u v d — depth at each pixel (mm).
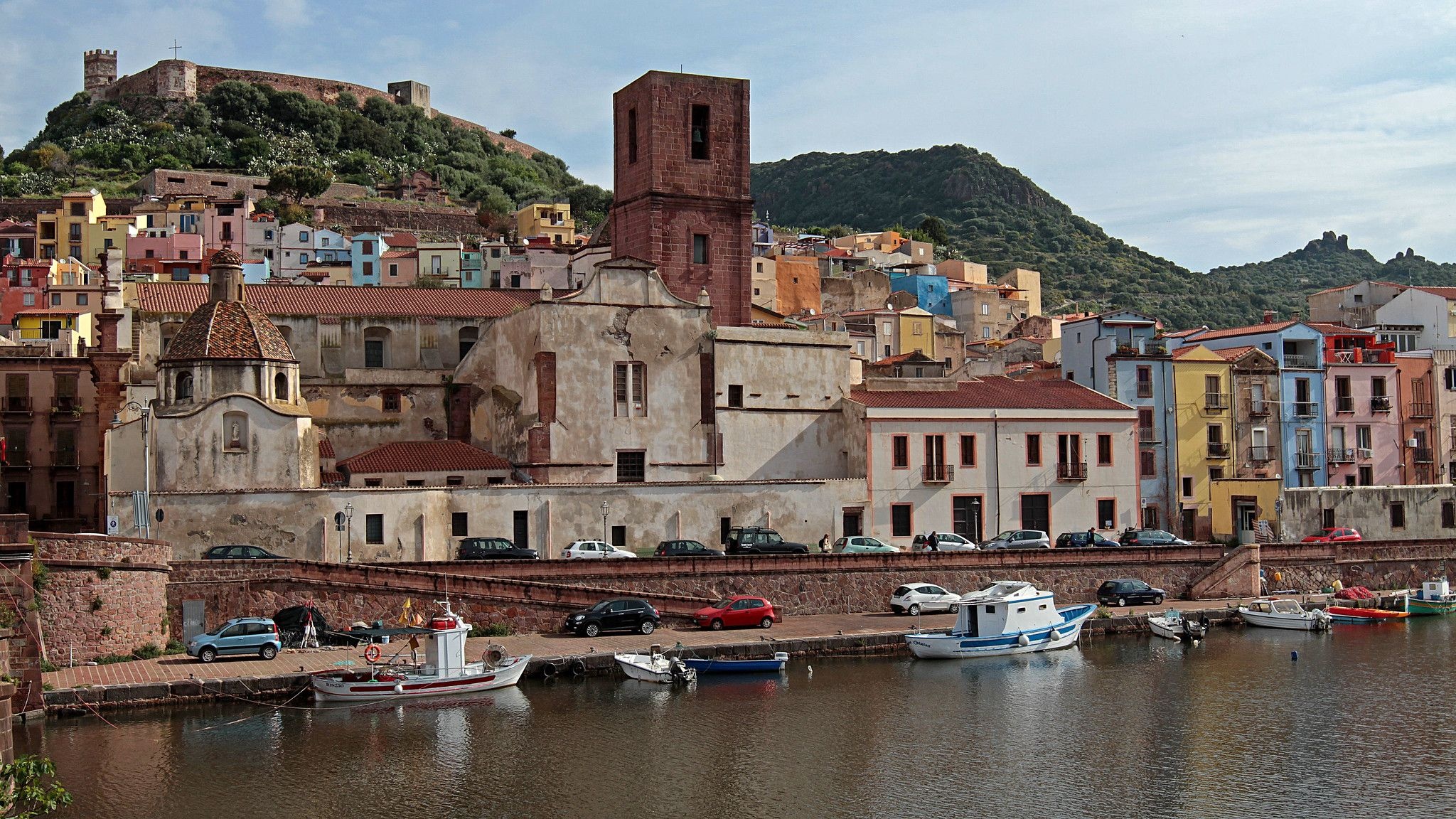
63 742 51219
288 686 57344
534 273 164500
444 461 80250
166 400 73125
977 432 87688
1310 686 64312
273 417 73062
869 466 84875
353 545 70312
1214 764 51844
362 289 91312
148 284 90062
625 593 70500
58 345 94312
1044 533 84375
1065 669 67438
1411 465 108250
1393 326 130500
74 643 58344
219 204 179375
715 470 85125
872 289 172625
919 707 59656
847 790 48469
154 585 61750
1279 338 105438
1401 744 54562
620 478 82938
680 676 62312
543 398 80875
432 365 88188
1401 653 72312
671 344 84750
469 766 50312
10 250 161500
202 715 55125
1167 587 83312
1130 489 91562
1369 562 89500
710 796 47719
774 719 57062
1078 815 46062
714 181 92125
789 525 81688
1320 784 49406
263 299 86875
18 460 89250
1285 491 94188
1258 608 80812
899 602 75438
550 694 60250
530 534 75125
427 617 66500
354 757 50906
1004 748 53781
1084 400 92000
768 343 87688
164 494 67812
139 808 45312
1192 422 100875
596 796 47438
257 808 45594
